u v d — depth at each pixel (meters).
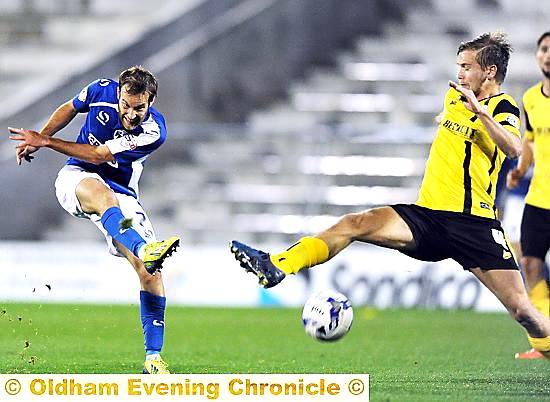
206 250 53.41
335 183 59.81
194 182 63.72
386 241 24.14
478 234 24.34
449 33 70.44
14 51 74.69
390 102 67.44
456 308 51.06
